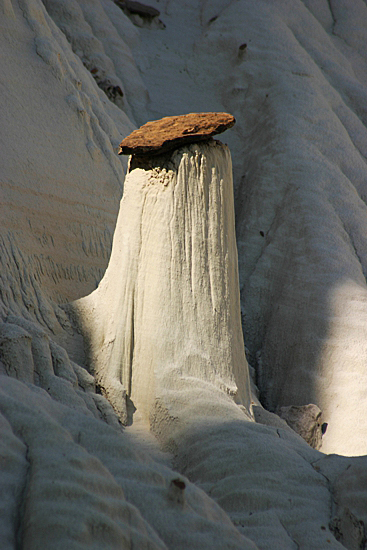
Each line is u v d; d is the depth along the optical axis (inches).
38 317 812.6
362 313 1103.0
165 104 1617.9
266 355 1196.5
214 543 435.8
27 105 1013.2
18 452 442.9
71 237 965.8
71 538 360.5
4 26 1073.5
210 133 771.4
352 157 1448.1
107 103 1365.7
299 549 508.1
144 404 741.3
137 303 773.3
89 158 1066.1
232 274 809.5
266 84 1576.0
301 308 1171.3
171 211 772.6
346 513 551.2
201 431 664.4
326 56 1766.7
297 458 627.8
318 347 1104.2
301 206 1289.4
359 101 1692.9
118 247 805.9
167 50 1759.4
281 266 1258.6
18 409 485.7
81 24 1562.5
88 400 716.0
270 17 1726.1
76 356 799.1
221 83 1668.3
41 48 1099.3
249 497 556.7
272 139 1435.8
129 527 403.2
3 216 861.2
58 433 466.9
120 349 767.7
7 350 681.6
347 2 2000.5
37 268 883.4
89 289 957.8
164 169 780.0
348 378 1045.8
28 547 360.2
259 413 834.8
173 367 737.6
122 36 1706.4
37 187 938.7
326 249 1210.6
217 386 745.6
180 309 759.7
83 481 413.1
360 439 968.9
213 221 788.0
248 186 1425.9
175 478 471.5
